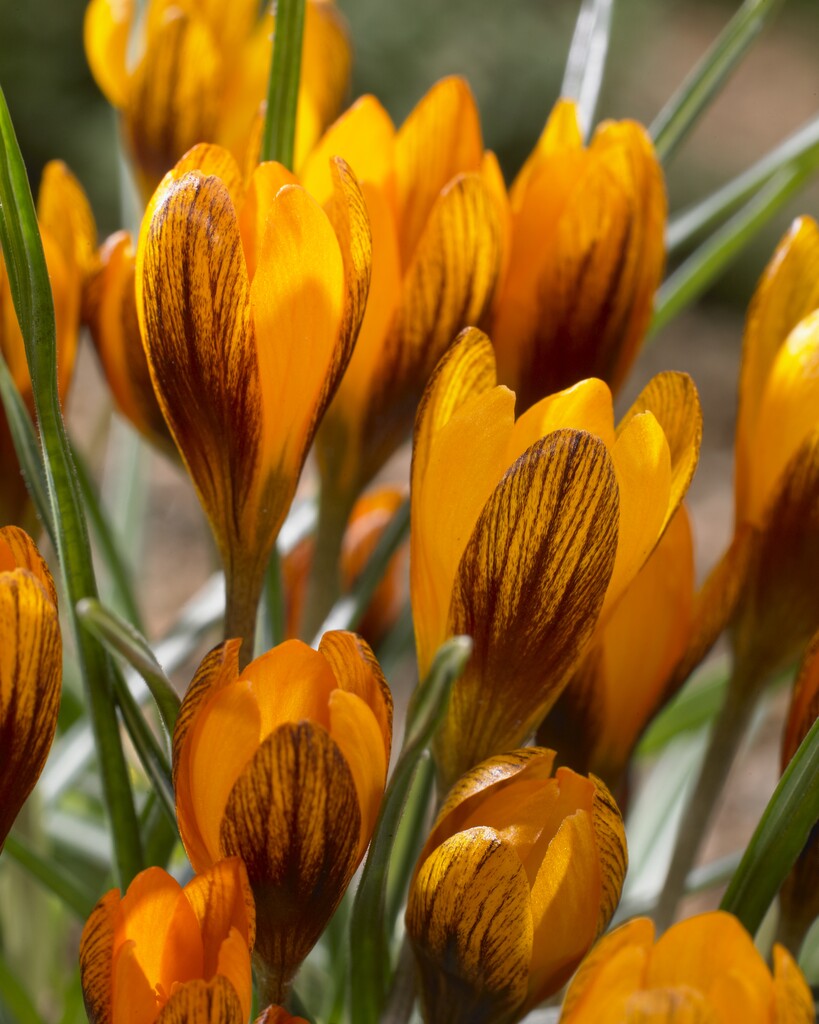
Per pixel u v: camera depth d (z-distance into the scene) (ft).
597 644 1.16
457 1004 1.06
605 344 1.22
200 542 3.77
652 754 2.07
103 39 1.52
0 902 1.59
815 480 1.15
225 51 1.47
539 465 1.04
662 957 0.98
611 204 1.19
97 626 1.02
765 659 1.20
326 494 1.26
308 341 1.07
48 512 1.19
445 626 1.08
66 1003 1.45
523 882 1.02
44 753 1.04
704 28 9.23
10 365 1.23
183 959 1.02
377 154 1.20
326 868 1.03
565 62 6.59
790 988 0.96
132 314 1.23
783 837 1.09
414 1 6.34
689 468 1.07
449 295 1.18
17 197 1.07
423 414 1.08
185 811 1.03
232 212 1.05
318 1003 1.73
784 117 7.93
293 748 1.00
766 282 1.19
